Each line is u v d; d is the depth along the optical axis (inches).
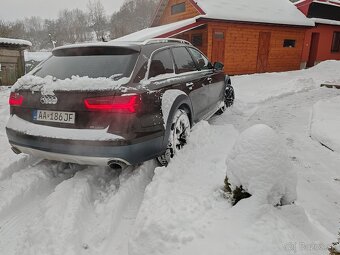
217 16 521.0
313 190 126.1
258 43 611.5
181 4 638.5
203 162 133.6
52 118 119.5
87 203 115.7
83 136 112.0
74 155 114.9
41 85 121.4
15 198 118.9
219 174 120.3
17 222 109.3
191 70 182.5
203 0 584.4
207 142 155.9
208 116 209.8
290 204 92.4
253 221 83.4
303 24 637.3
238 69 599.5
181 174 123.0
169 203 97.8
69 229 98.1
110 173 136.8
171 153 140.7
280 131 206.7
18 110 129.2
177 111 148.8
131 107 112.9
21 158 151.3
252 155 90.2
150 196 105.0
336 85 375.6
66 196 116.0
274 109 276.2
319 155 161.9
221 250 75.9
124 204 114.9
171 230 84.7
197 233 83.0
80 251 93.0
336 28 737.6
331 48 758.5
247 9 608.4
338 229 99.9
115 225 104.4
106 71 123.9
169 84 144.1
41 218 106.6
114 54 132.3
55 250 90.6
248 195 93.0
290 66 674.8
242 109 286.5
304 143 180.7
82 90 113.0
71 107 114.8
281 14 652.1
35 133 120.0
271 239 77.5
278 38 636.7
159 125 128.5
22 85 127.2
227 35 564.1
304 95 340.5
